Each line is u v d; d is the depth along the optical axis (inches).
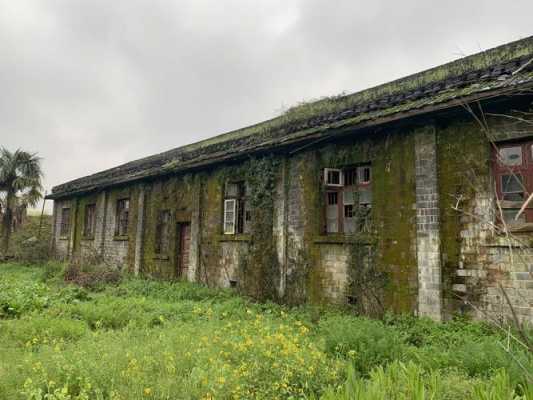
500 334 240.7
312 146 404.8
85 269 650.2
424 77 394.0
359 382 148.4
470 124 295.6
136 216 673.0
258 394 162.4
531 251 253.1
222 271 497.0
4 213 967.0
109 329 292.0
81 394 154.3
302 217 405.7
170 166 580.7
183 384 166.4
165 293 470.3
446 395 150.6
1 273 684.7
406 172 327.3
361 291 345.1
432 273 300.8
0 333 270.4
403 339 245.9
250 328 264.2
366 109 351.6
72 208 894.4
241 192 503.2
